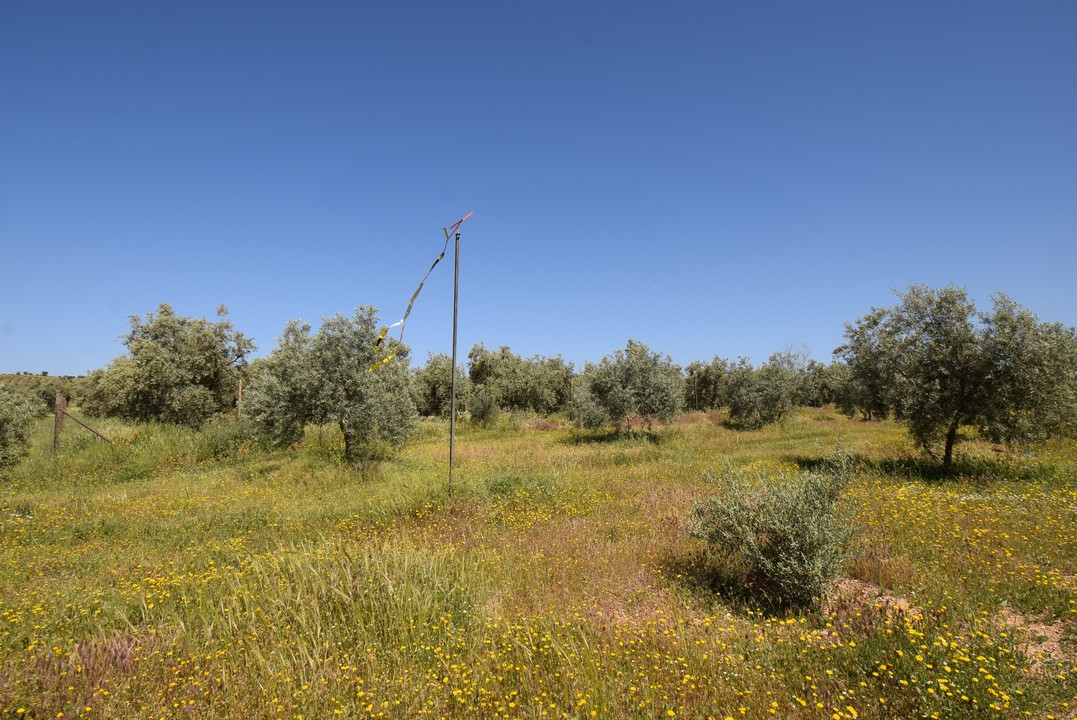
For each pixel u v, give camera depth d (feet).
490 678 13.66
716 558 22.16
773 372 99.45
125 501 41.45
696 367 165.78
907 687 12.36
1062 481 36.68
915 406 42.88
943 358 41.98
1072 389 40.52
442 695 13.17
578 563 22.85
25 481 53.26
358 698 13.15
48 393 152.15
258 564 21.83
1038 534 23.86
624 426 86.53
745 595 19.79
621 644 14.89
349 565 20.13
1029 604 17.30
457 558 22.85
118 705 13.16
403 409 54.95
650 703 12.13
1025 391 39.29
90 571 24.88
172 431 70.44
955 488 35.99
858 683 12.91
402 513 33.73
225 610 18.30
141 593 20.35
